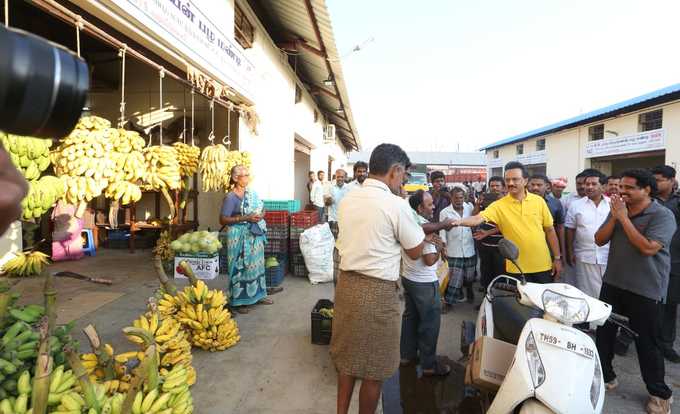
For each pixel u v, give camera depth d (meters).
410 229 2.48
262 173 7.66
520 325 2.98
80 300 5.14
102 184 2.63
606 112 16.69
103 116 7.83
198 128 7.98
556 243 3.93
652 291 3.03
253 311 5.07
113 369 2.47
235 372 3.51
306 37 8.17
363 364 2.47
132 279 6.23
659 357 3.04
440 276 4.71
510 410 2.26
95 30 3.15
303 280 6.77
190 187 8.16
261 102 7.45
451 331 4.70
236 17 6.36
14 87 0.68
